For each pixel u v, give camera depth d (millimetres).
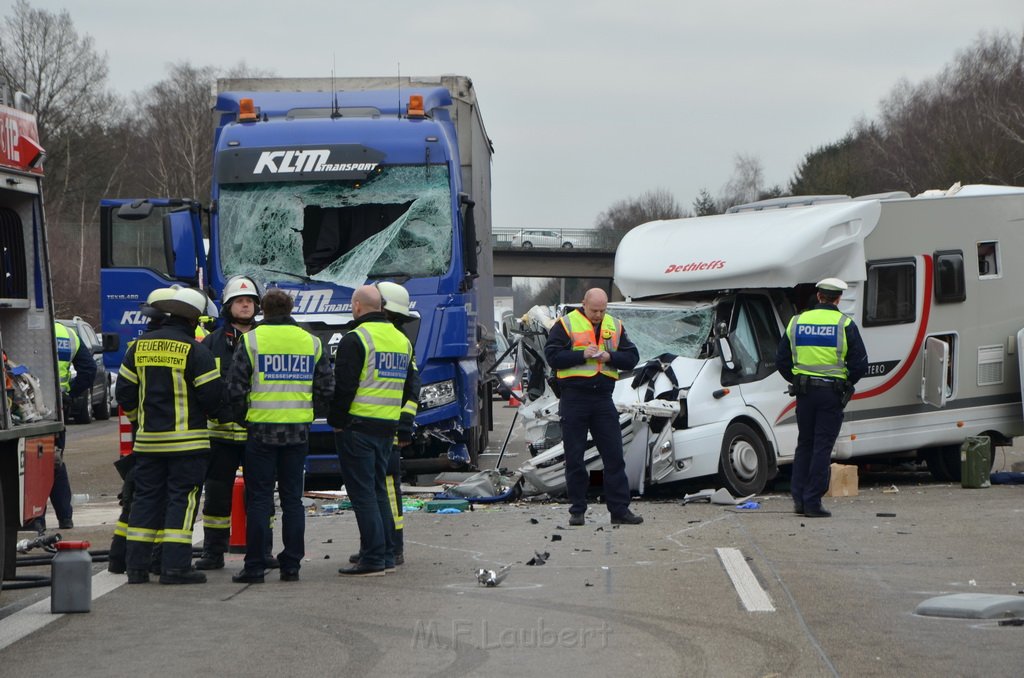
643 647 14992
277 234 32312
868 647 14852
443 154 32656
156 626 16453
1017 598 17000
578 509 25594
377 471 20484
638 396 29422
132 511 19781
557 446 29422
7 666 14453
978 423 34812
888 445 33031
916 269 33469
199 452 19688
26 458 17656
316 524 26484
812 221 31266
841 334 26453
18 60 162000
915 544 22578
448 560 21500
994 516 26266
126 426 27812
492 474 30609
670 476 29172
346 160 32469
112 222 34500
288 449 19781
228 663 14422
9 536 17812
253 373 19484
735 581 18969
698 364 30312
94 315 138625
